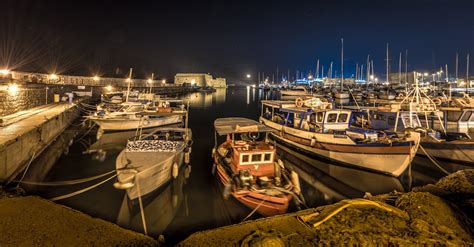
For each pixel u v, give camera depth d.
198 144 20.22
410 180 11.95
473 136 17.25
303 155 16.56
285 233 5.86
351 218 6.37
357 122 20.67
